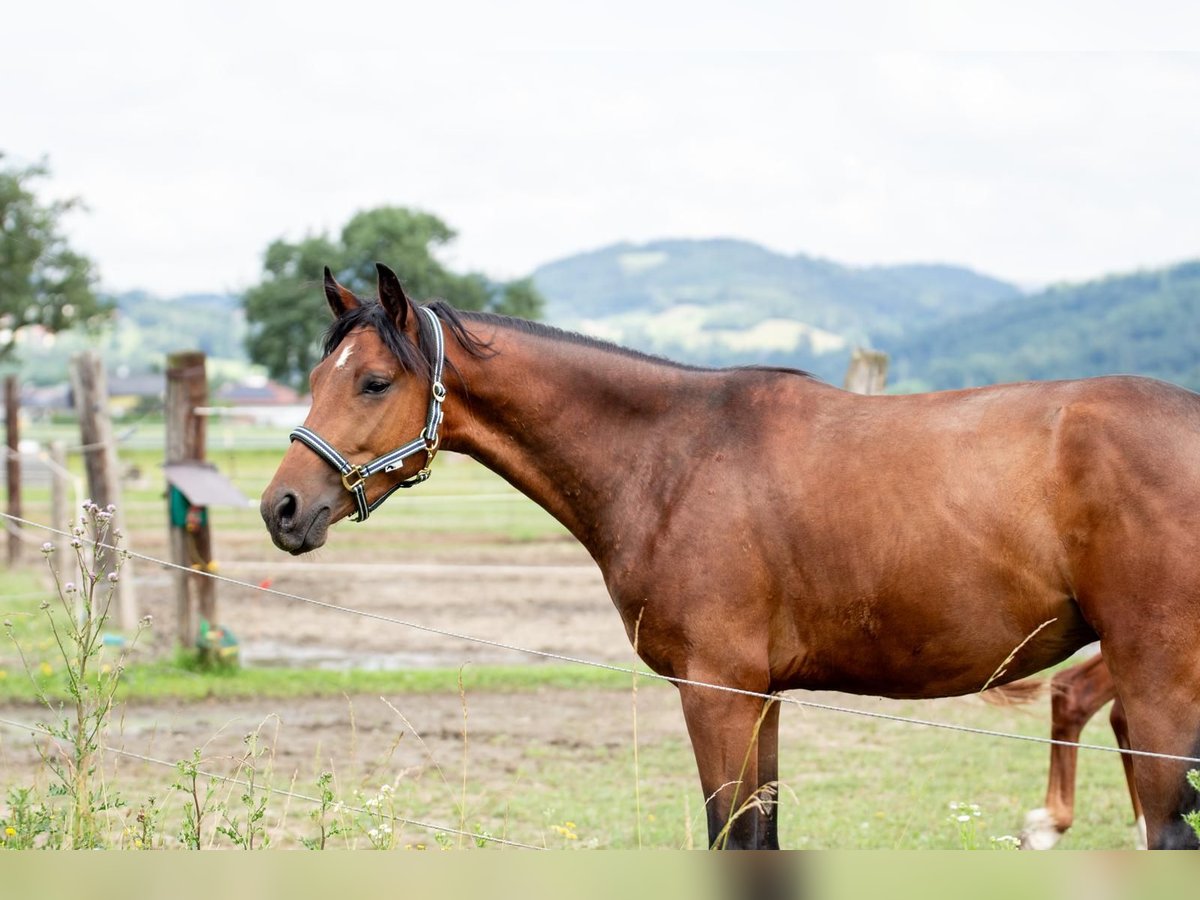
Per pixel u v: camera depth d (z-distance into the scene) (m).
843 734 8.77
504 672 10.69
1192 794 4.11
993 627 4.41
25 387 114.19
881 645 4.54
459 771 7.64
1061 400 4.38
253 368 68.38
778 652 4.65
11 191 60.03
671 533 4.69
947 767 7.86
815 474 4.55
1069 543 4.26
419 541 19.91
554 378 4.98
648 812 6.70
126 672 10.16
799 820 6.59
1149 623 4.11
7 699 9.23
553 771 7.66
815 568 4.52
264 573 15.82
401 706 9.52
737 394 4.83
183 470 10.59
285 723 8.89
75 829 4.45
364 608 14.05
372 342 4.81
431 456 4.95
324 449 4.72
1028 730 8.85
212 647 10.59
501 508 25.31
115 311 65.69
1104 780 7.49
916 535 4.39
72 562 14.57
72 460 35.16
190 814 4.64
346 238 67.75
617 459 4.89
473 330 5.04
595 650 11.66
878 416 4.62
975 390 4.61
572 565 17.08
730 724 4.54
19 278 60.31
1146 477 4.13
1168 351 179.62
